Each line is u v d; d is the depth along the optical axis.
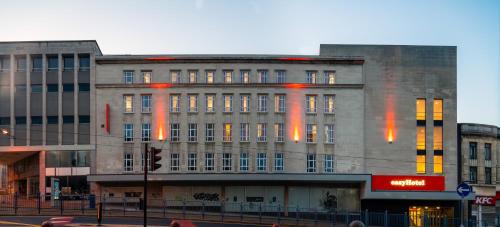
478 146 63.75
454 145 60.75
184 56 59.59
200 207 51.59
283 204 58.78
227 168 58.97
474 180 63.12
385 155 60.03
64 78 60.31
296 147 59.09
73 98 60.06
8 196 50.56
